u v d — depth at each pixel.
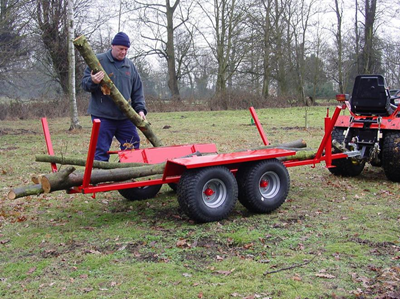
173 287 3.25
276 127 16.16
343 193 6.04
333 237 4.24
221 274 3.45
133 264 3.70
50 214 5.34
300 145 6.65
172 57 35.94
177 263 3.69
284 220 4.81
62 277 3.50
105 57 5.65
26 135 15.03
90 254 3.94
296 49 37.50
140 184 4.70
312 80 42.31
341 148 6.37
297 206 5.39
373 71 36.06
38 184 4.47
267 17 34.00
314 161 5.82
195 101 31.72
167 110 29.27
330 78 42.81
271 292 3.13
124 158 5.38
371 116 6.72
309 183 6.69
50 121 21.94
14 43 17.16
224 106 29.45
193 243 4.12
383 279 3.30
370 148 6.66
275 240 4.18
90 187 4.47
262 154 4.89
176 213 5.21
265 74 35.19
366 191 6.12
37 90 29.41
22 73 19.64
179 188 4.60
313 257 3.75
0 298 3.19
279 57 35.31
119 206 5.66
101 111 5.62
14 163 9.05
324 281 3.30
